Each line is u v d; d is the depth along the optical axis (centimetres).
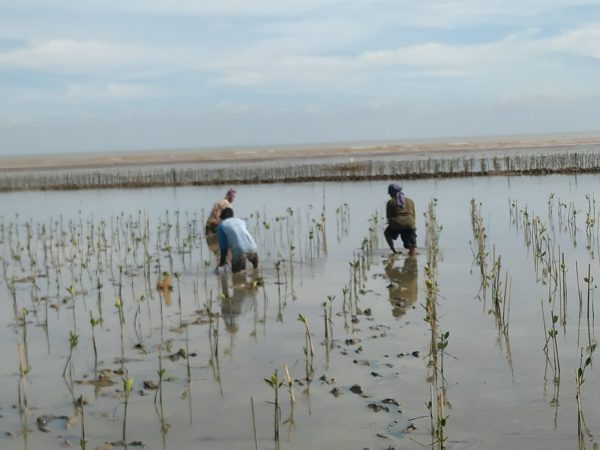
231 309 801
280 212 1620
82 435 491
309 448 461
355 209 1614
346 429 489
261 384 587
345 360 631
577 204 1492
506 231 1217
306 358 611
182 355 657
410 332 696
